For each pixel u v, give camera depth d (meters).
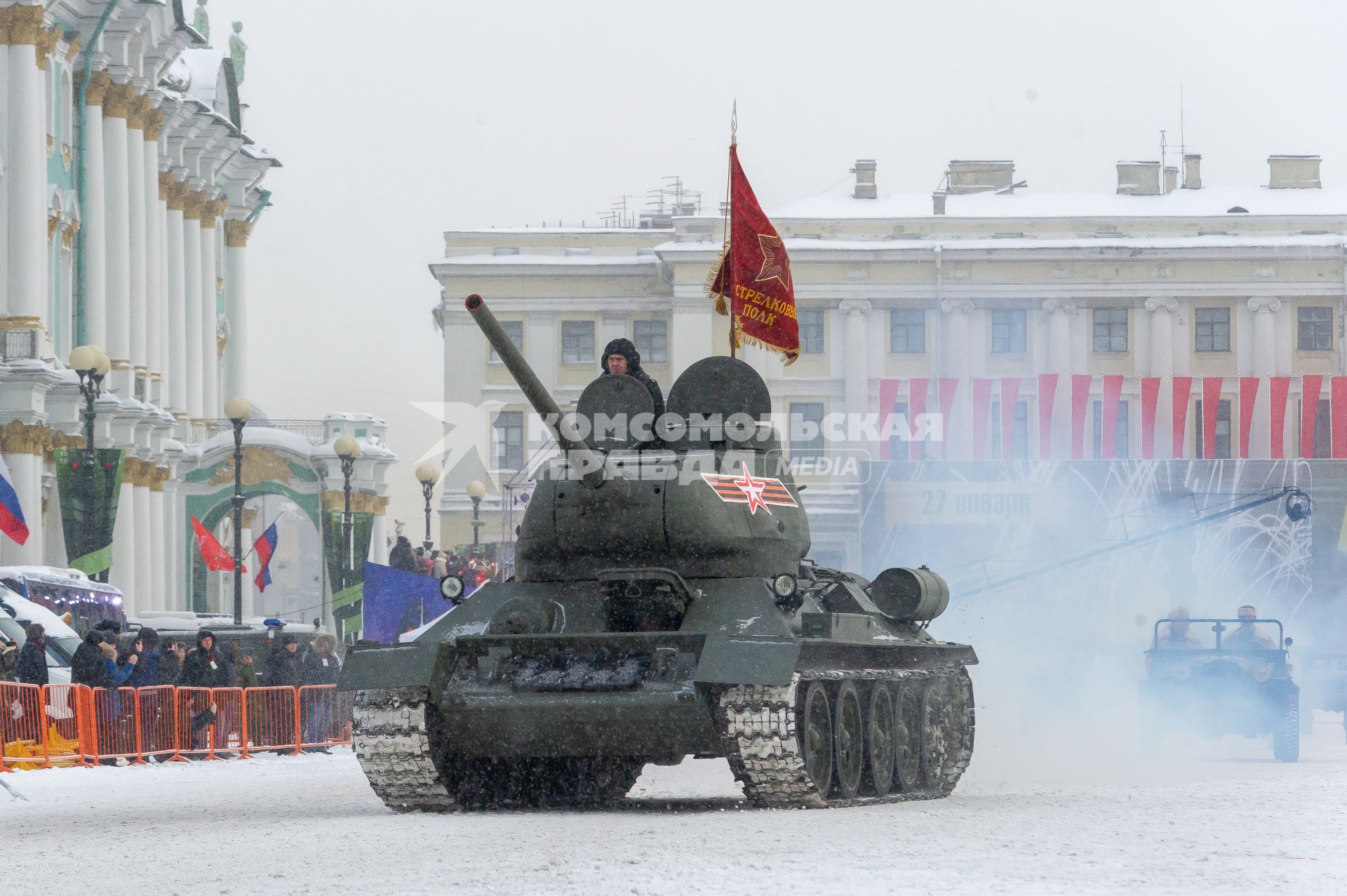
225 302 192.25
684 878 25.88
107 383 140.25
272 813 40.91
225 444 166.50
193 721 70.56
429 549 152.75
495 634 40.12
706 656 37.91
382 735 39.31
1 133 122.25
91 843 33.19
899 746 43.97
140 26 142.12
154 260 152.88
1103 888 24.67
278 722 76.06
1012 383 183.12
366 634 86.44
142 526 146.88
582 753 40.00
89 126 139.00
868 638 42.41
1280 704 63.41
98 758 64.94
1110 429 189.00
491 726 39.34
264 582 130.62
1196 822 33.97
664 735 39.06
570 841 31.53
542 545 42.84
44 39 124.81
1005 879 25.53
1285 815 35.22
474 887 25.41
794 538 44.03
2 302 122.06
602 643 39.41
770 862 27.61
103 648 66.88
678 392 44.62
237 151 181.38
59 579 91.56
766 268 55.88
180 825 37.25
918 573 45.59
